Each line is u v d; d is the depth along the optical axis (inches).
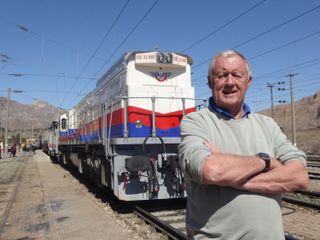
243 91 124.0
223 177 105.0
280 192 110.3
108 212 449.7
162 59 454.9
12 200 556.1
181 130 124.3
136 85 452.1
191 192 117.3
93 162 603.8
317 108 3713.1
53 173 987.3
